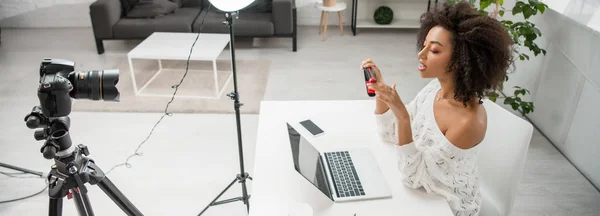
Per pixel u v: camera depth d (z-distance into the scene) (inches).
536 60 111.0
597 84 84.7
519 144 55.3
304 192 50.4
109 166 93.0
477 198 53.9
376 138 61.6
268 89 130.3
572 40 93.6
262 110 69.4
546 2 105.8
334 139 61.1
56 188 50.7
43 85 43.7
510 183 56.7
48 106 44.9
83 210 53.8
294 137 57.4
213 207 81.1
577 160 93.7
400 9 188.5
